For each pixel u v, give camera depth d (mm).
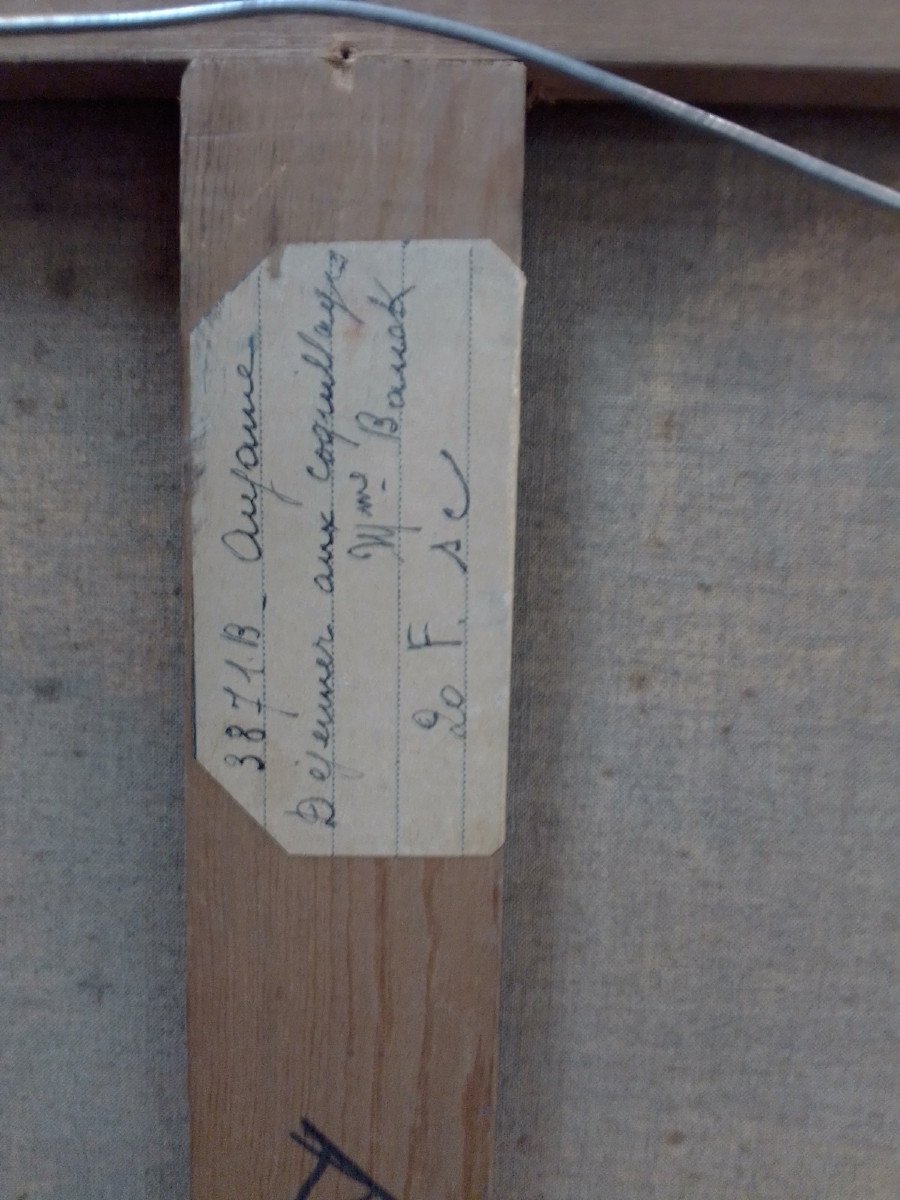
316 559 143
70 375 157
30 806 164
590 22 139
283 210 139
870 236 153
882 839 162
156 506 159
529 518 157
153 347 156
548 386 155
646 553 157
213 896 149
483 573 143
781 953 164
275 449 142
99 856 164
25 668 162
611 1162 168
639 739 161
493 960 149
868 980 164
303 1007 150
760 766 161
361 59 138
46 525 159
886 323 154
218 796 147
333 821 147
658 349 154
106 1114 169
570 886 163
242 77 139
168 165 153
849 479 156
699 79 142
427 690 145
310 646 144
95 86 147
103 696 162
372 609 144
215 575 144
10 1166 170
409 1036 151
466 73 138
